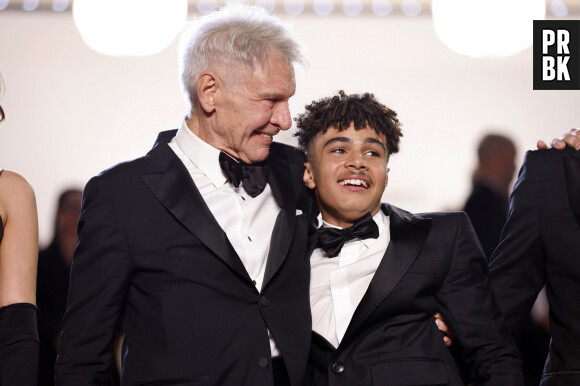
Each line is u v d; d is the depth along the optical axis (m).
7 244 4.79
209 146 4.86
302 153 5.32
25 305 4.66
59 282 8.52
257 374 4.57
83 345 4.52
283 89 4.73
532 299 5.24
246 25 4.76
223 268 4.63
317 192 5.08
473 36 10.80
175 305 4.58
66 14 10.84
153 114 10.90
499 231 8.73
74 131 10.86
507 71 10.90
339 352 4.72
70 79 10.84
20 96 10.84
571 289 5.08
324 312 4.83
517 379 4.73
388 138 5.03
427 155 10.89
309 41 10.90
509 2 10.73
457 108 10.91
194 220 4.63
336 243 4.90
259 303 4.66
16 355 4.49
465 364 5.11
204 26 4.84
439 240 4.92
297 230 4.96
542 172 5.21
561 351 5.09
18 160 10.83
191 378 4.50
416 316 4.84
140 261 4.60
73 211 8.69
